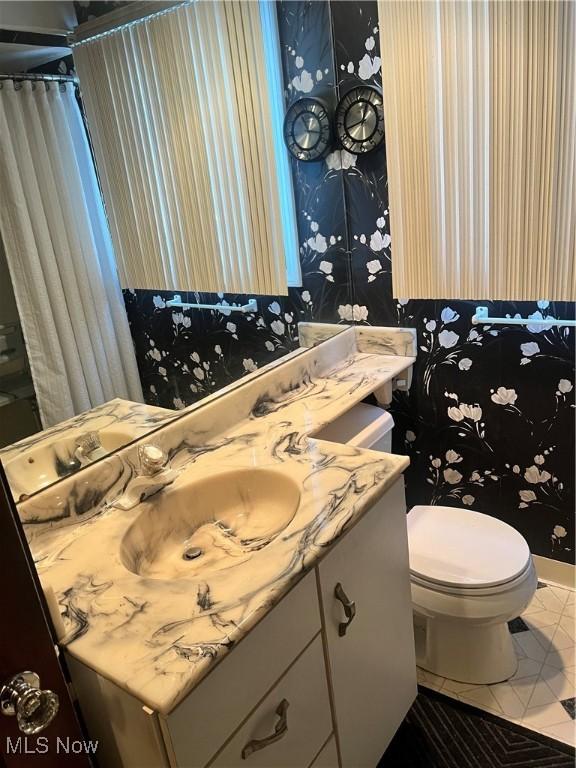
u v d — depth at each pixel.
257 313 1.96
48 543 1.27
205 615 0.99
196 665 0.89
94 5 1.42
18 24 1.26
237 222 1.87
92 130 1.44
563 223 1.79
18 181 1.29
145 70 1.58
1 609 0.77
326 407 1.85
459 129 1.86
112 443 1.46
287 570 1.07
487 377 2.12
